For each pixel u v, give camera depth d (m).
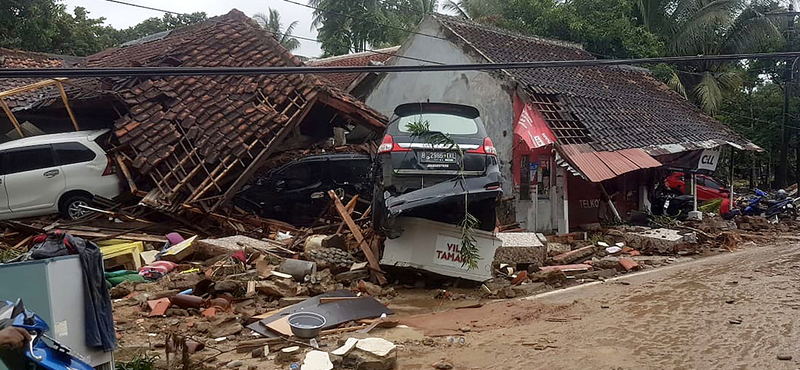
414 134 8.50
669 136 17.75
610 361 5.50
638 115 18.20
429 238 8.48
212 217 11.63
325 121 15.61
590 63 9.01
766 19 24.77
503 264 9.71
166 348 5.39
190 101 12.83
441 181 8.38
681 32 25.41
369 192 13.35
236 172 12.25
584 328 6.58
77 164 11.80
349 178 13.44
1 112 14.65
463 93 16.03
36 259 4.36
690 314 7.11
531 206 14.82
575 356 5.64
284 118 12.60
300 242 10.61
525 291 8.55
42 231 10.98
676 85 24.44
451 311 7.48
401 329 6.57
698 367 5.34
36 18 24.03
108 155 12.12
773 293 8.20
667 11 26.64
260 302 7.50
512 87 14.95
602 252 12.05
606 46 23.22
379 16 29.98
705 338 6.17
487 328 6.62
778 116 30.08
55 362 3.02
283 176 13.17
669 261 11.38
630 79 21.78
